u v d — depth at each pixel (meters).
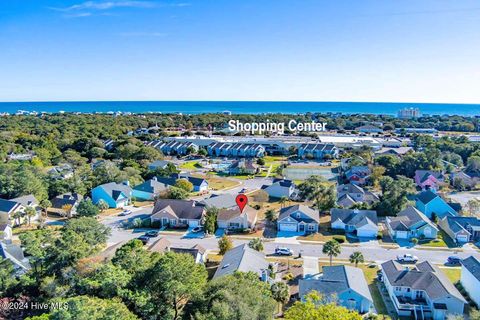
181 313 28.70
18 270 37.56
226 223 59.81
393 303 38.66
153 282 28.50
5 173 73.19
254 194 80.31
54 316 22.58
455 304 35.88
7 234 55.97
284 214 60.53
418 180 88.00
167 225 61.06
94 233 44.56
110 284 27.73
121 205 72.44
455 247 53.16
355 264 47.03
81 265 31.62
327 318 24.70
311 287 37.25
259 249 50.03
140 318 26.08
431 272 39.84
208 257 49.47
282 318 34.72
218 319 23.84
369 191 79.19
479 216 64.81
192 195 79.56
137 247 38.06
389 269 41.84
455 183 85.31
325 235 57.53
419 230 56.34
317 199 68.88
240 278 30.34
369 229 57.28
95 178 81.56
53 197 74.50
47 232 40.75
